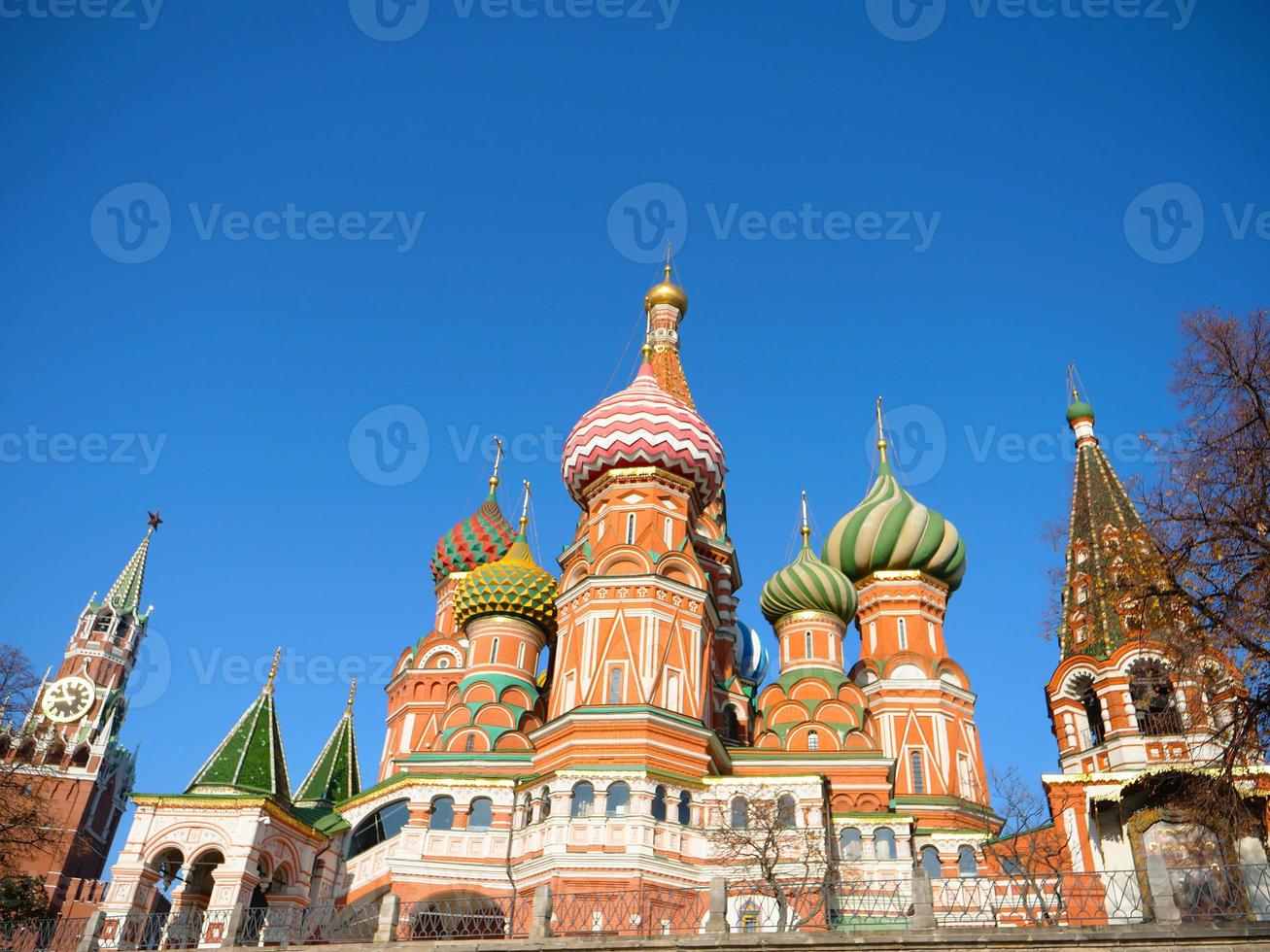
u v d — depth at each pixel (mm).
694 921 41625
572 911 40375
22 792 48062
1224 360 28500
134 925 34812
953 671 61125
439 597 71125
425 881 46531
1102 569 31828
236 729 46656
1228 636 27469
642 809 44250
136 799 42781
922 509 64688
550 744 48094
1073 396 51719
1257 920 24188
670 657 50031
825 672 57344
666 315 78188
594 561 52938
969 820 54938
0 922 34719
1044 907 31188
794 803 45750
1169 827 38438
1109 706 41656
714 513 68562
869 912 33156
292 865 45094
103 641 101688
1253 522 27203
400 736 63438
